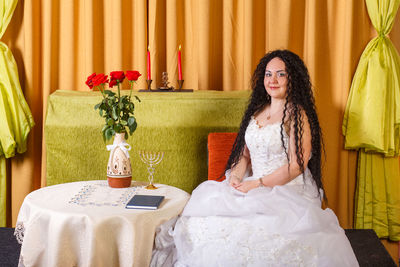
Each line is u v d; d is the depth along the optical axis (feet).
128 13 11.69
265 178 7.95
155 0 11.36
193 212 7.49
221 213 7.38
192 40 11.60
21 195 12.05
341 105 11.06
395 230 10.86
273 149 8.05
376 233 10.82
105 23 11.80
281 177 7.86
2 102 11.24
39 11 11.86
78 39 11.90
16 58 12.09
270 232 6.93
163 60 11.93
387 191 10.92
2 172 11.90
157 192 8.17
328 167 11.20
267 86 8.45
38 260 6.84
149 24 11.53
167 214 7.16
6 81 11.30
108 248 6.60
